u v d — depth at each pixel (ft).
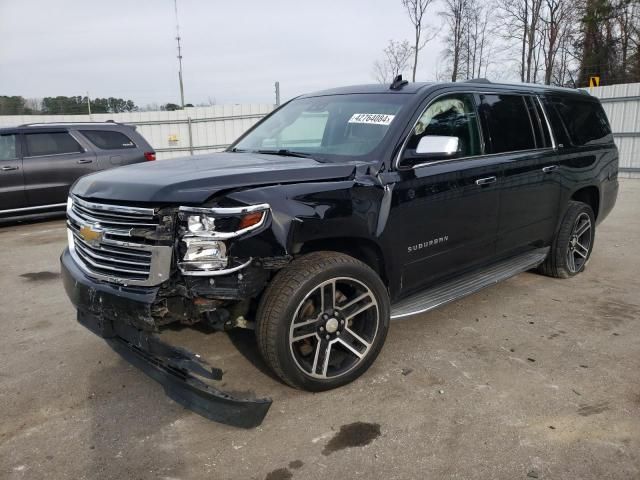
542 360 12.21
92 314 10.44
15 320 15.29
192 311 9.49
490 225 14.03
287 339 9.86
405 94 12.85
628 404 10.35
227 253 9.09
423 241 12.16
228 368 11.81
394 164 11.53
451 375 11.51
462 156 13.30
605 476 8.34
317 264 10.05
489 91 14.60
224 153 13.58
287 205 9.55
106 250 9.82
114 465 8.79
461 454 8.91
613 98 51.60
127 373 11.94
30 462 8.89
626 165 51.78
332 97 14.32
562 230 17.34
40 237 27.30
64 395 11.02
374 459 8.82
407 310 12.09
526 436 9.36
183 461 8.86
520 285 17.58
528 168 15.03
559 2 92.27
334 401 10.52
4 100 68.80
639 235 25.53
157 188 9.27
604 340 13.28
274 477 8.45
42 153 30.22
